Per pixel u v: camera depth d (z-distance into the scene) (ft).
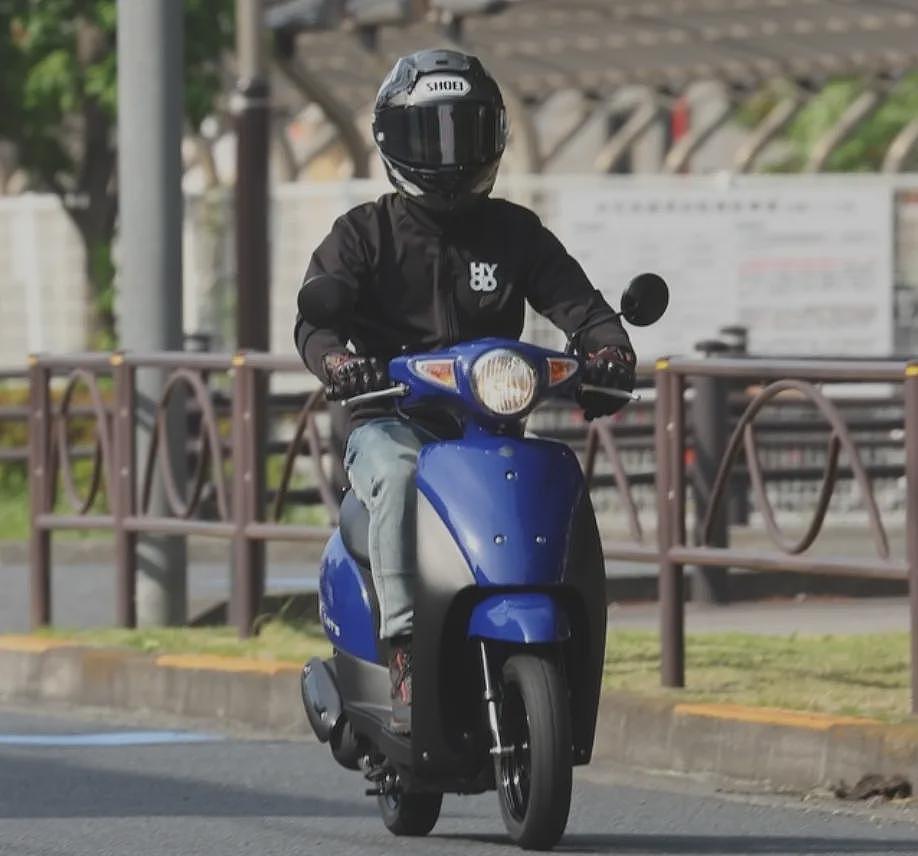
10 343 187.52
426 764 56.03
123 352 96.73
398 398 55.77
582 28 186.50
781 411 133.18
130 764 75.92
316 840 62.03
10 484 169.27
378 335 58.85
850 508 133.90
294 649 91.15
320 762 76.59
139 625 100.53
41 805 67.87
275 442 112.88
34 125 211.20
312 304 55.77
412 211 58.29
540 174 192.34
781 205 163.84
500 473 54.80
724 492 80.28
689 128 316.19
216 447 94.73
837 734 70.33
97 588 129.49
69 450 99.76
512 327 59.36
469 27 188.24
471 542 54.34
